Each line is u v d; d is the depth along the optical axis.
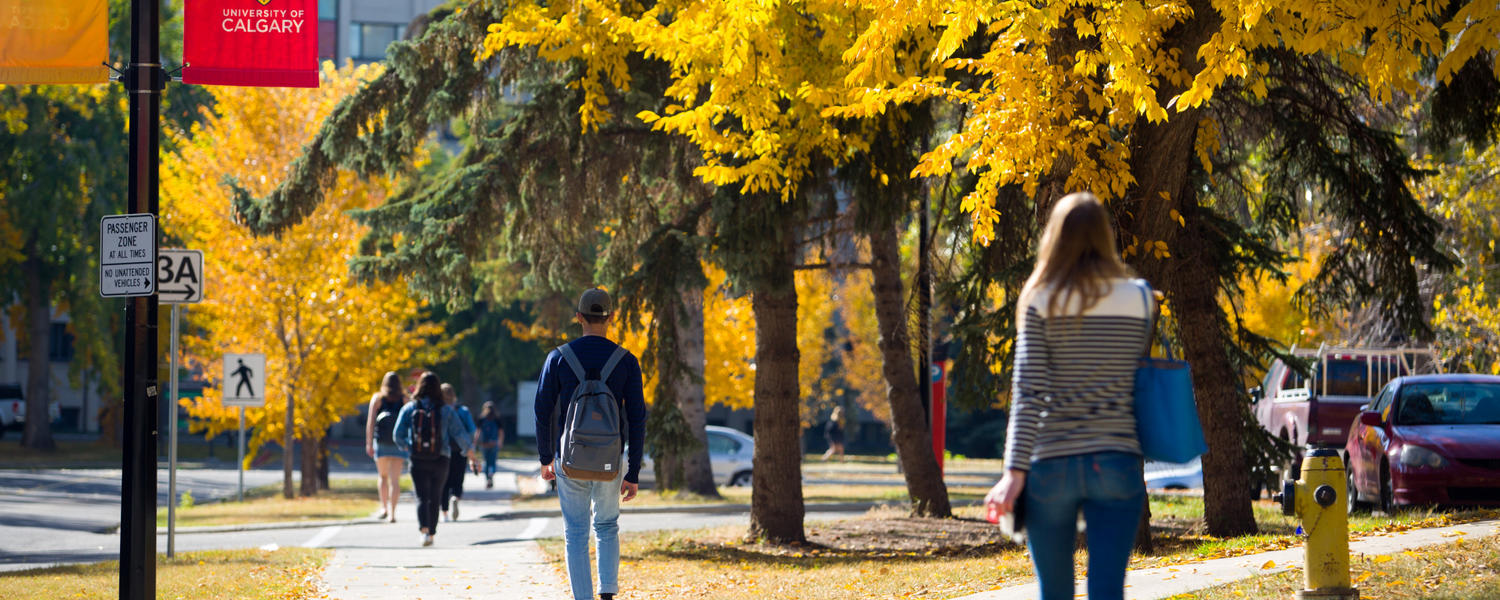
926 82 9.97
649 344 14.23
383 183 27.27
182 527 19.44
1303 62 12.99
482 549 15.14
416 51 14.93
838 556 13.94
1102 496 4.16
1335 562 7.06
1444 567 8.20
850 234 17.80
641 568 12.84
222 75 8.63
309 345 28.22
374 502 26.41
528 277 16.27
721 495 27.92
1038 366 4.15
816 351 49.38
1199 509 17.75
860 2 9.84
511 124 14.71
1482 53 12.18
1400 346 20.44
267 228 15.95
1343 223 14.16
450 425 15.87
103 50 8.76
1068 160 10.06
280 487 32.75
